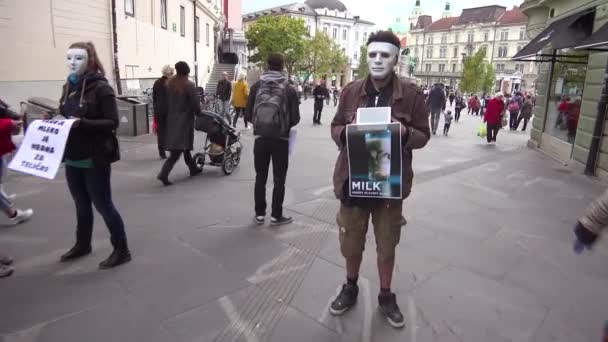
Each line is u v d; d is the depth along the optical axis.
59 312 2.82
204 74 26.62
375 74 2.55
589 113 8.47
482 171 8.17
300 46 49.31
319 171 7.38
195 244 4.01
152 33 15.71
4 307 2.85
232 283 3.30
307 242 4.16
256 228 4.49
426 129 2.66
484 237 4.57
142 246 3.91
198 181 6.37
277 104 4.25
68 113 3.15
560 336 2.82
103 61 11.54
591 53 8.57
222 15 35.03
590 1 9.02
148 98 13.14
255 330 2.72
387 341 2.68
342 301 2.95
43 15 8.78
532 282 3.57
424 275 3.60
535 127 12.00
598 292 3.45
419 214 5.25
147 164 7.32
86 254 3.67
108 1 11.61
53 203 4.99
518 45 84.31
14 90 8.03
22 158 3.06
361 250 2.91
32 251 3.71
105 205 3.35
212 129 6.53
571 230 4.94
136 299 3.01
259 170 4.46
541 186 7.11
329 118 18.36
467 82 59.53
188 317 2.82
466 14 94.56
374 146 2.53
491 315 3.03
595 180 7.71
